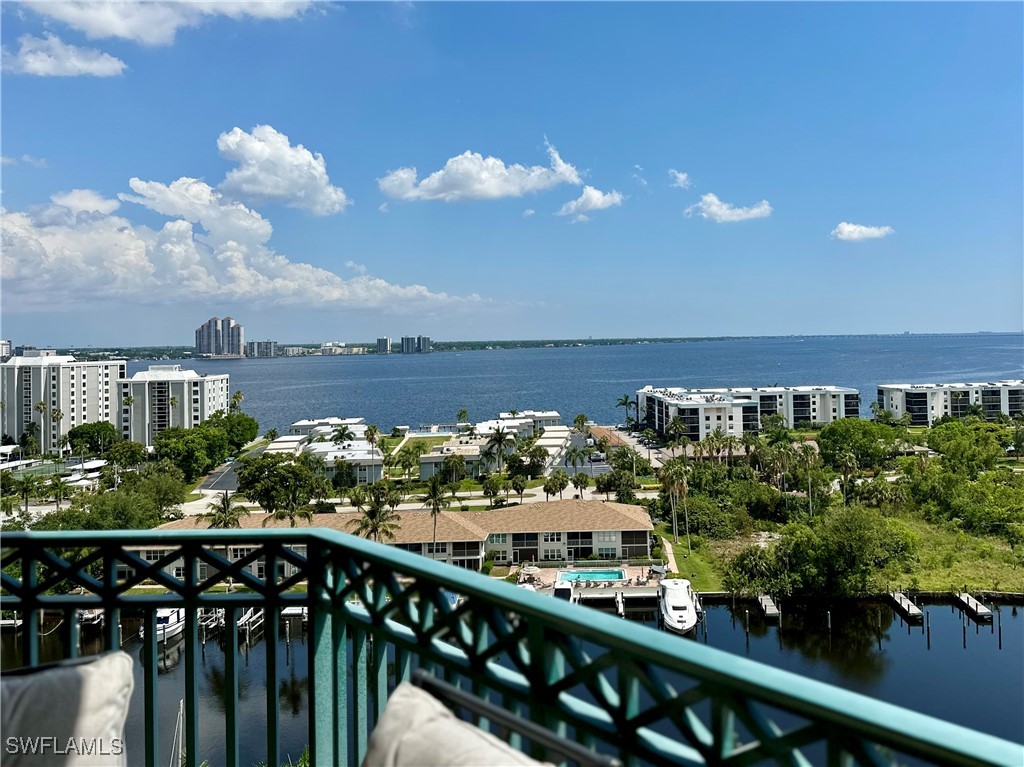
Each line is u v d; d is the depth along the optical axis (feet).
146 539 10.02
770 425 300.81
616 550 134.31
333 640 9.73
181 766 36.91
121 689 8.02
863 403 465.88
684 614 102.47
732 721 5.61
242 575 10.18
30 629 10.38
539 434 317.63
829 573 108.58
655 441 291.79
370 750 6.60
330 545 9.21
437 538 128.16
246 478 173.06
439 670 8.52
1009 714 77.66
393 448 273.54
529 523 137.08
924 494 150.20
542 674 6.92
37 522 146.00
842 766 5.05
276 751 10.07
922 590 110.52
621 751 6.28
